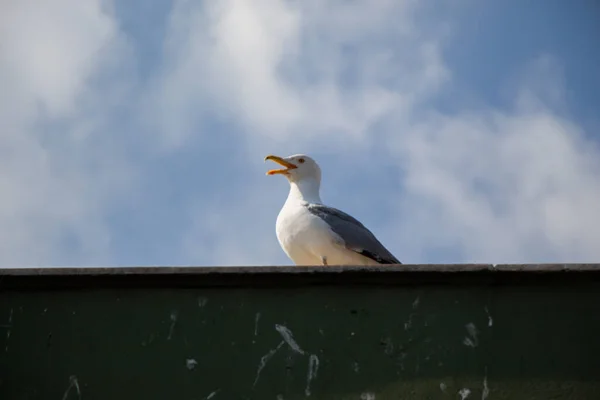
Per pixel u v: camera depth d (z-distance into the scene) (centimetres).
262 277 1370
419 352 1341
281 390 1326
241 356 1343
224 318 1360
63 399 1335
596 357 1340
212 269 1371
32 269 1384
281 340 1349
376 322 1356
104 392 1335
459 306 1362
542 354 1341
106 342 1357
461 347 1343
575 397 1323
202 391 1330
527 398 1321
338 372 1333
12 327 1367
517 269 1365
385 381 1327
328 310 1362
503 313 1359
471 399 1320
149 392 1333
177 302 1370
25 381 1345
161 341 1354
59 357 1354
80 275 1378
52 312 1373
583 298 1365
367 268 1369
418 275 1369
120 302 1373
